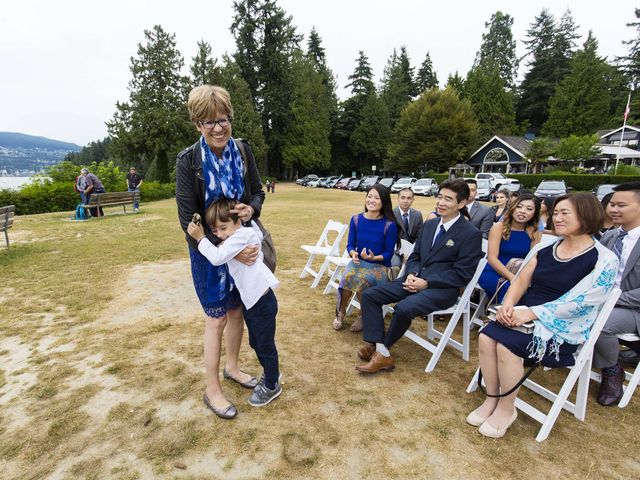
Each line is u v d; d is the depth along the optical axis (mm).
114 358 3176
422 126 42344
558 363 2301
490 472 2027
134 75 33438
